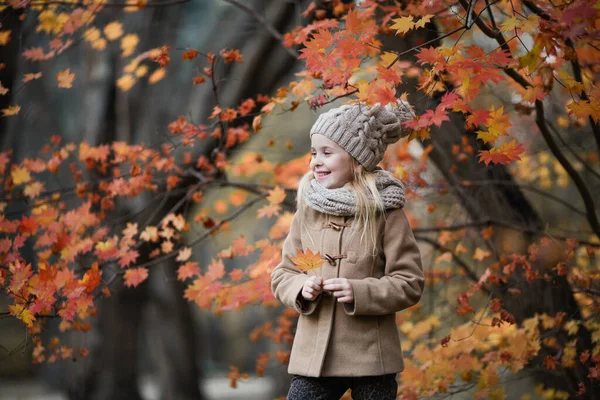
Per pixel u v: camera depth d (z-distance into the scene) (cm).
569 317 818
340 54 575
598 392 802
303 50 584
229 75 1202
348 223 529
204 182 882
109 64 1412
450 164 891
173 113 1395
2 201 859
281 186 917
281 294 527
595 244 791
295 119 1878
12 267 651
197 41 1600
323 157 530
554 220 1235
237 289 780
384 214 530
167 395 1830
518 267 848
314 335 522
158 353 1856
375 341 516
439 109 514
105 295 798
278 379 1750
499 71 522
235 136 891
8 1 791
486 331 827
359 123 524
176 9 1416
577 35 473
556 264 798
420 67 756
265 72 1204
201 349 3030
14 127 1051
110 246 812
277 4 1161
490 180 891
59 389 2542
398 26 551
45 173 1185
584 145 1077
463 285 1055
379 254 528
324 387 524
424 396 825
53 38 867
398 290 507
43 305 643
